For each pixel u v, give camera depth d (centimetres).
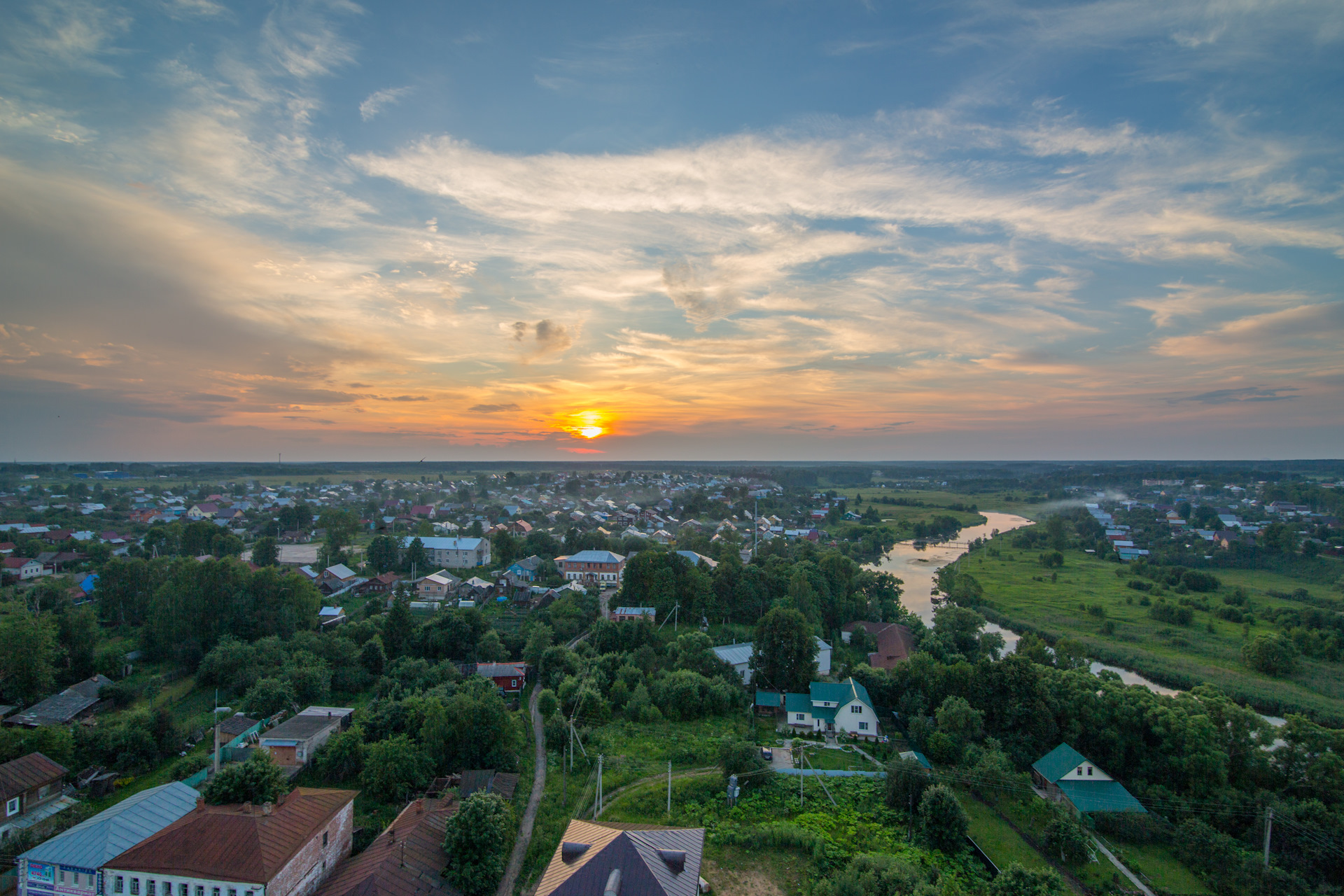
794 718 7300
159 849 3878
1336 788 5594
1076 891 4822
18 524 16650
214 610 8831
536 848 4809
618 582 13738
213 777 5150
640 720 7256
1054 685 6938
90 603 10562
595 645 9225
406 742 5662
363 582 12900
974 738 6669
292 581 9662
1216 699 6450
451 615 9306
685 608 11006
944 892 4453
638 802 5500
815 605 10850
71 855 3956
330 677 7800
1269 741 6025
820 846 4912
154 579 9825
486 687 6950
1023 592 14700
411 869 4097
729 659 8606
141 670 8275
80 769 5562
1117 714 6494
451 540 15712
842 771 6272
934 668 7375
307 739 5944
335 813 4512
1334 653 10275
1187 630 11856
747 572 11544
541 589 12675
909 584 15900
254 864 3759
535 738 6838
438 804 4797
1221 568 17012
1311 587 15125
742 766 5909
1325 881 4947
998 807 5841
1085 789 5931
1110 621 12244
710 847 4950
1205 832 5278
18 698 7012
